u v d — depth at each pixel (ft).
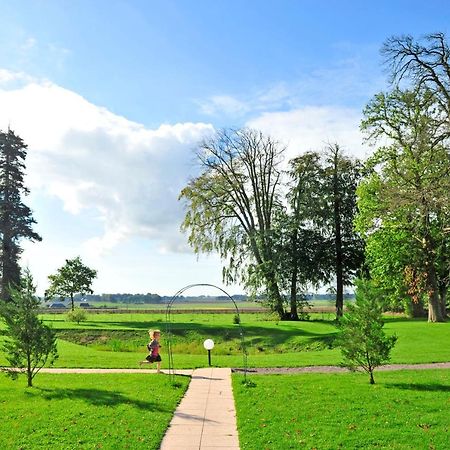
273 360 88.74
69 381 68.08
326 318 183.62
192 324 152.25
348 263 169.68
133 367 82.84
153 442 40.50
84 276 202.80
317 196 168.76
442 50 112.27
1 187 207.10
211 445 40.27
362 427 43.93
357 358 64.39
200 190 165.68
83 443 40.27
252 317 189.26
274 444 39.68
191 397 58.49
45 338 64.85
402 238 140.97
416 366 78.79
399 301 168.25
